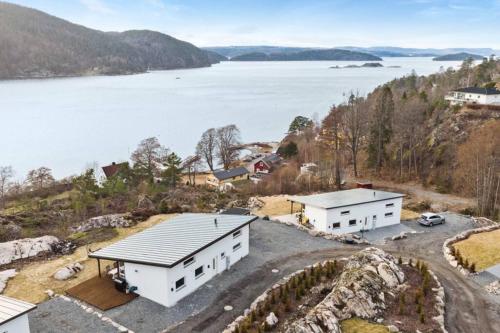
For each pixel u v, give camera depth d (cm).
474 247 3488
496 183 5419
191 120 16662
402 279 2712
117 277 2695
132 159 8794
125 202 5116
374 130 7488
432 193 6162
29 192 6575
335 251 3412
